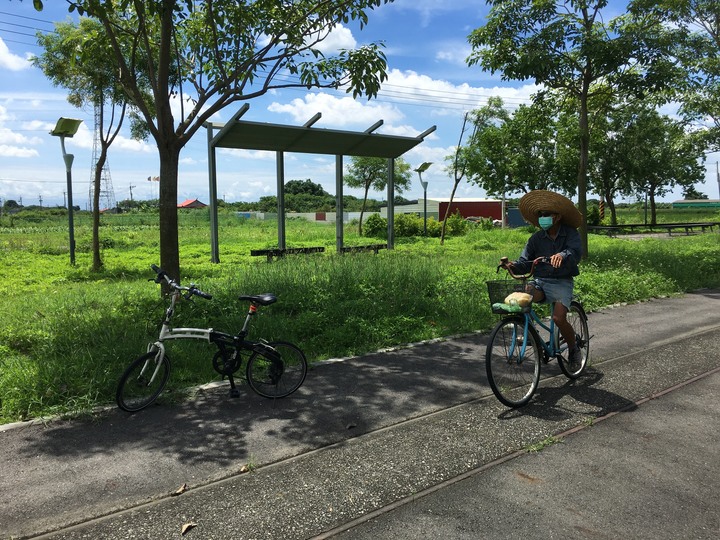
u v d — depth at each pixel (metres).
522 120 16.28
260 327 6.64
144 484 3.30
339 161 18.09
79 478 3.38
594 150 33.69
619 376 5.36
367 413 4.43
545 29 12.70
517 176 27.59
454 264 12.98
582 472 3.38
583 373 5.47
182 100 8.29
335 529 2.81
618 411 4.43
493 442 3.84
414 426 4.15
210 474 3.42
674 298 10.07
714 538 2.69
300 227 38.41
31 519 2.94
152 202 90.56
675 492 3.13
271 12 8.66
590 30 12.97
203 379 5.21
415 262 11.24
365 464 3.53
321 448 3.78
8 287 11.38
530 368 4.77
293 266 10.20
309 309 7.77
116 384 4.80
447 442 3.85
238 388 5.02
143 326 6.48
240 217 50.66
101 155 14.38
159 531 2.82
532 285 4.75
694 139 17.47
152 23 8.81
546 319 5.86
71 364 5.14
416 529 2.79
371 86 8.48
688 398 4.71
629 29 12.74
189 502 3.09
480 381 5.25
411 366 5.74
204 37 8.77
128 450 3.77
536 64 12.62
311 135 15.54
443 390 4.98
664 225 33.44
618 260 13.33
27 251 19.50
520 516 2.90
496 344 4.59
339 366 5.74
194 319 6.78
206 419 4.32
